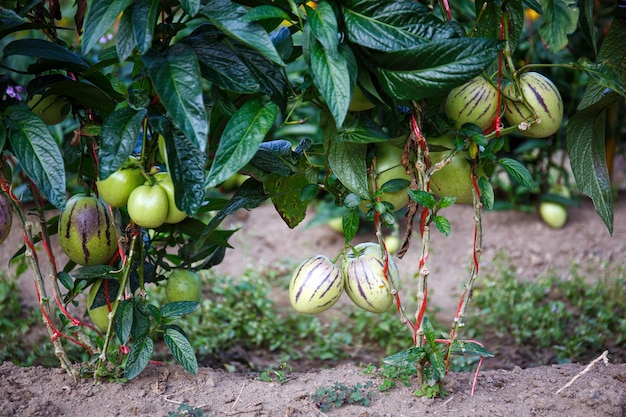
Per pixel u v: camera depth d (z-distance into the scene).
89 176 1.72
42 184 1.46
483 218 3.21
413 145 1.51
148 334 1.61
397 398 1.62
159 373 1.70
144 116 1.46
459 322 1.56
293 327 2.46
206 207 1.74
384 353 2.33
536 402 1.61
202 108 1.37
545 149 3.18
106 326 1.69
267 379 1.72
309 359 2.27
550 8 1.42
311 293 1.54
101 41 2.81
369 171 1.53
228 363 2.18
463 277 2.81
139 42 1.38
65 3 3.36
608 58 1.61
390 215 1.49
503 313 2.42
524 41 3.03
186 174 1.44
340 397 1.61
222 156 1.39
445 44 1.38
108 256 1.66
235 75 1.46
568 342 2.26
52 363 2.06
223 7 1.41
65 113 1.63
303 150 1.57
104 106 1.62
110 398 1.63
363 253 1.57
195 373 1.58
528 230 3.11
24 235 1.61
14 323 2.23
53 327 1.66
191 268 1.76
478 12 1.57
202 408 1.61
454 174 1.53
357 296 1.56
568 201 3.07
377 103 1.49
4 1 1.49
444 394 1.62
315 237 3.14
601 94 1.58
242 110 1.42
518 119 1.51
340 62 1.37
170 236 1.74
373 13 1.42
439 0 1.52
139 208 1.49
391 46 1.40
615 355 2.21
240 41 1.44
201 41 1.48
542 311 2.39
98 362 1.65
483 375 1.72
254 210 3.39
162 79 1.38
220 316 2.36
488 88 1.50
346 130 1.48
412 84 1.41
